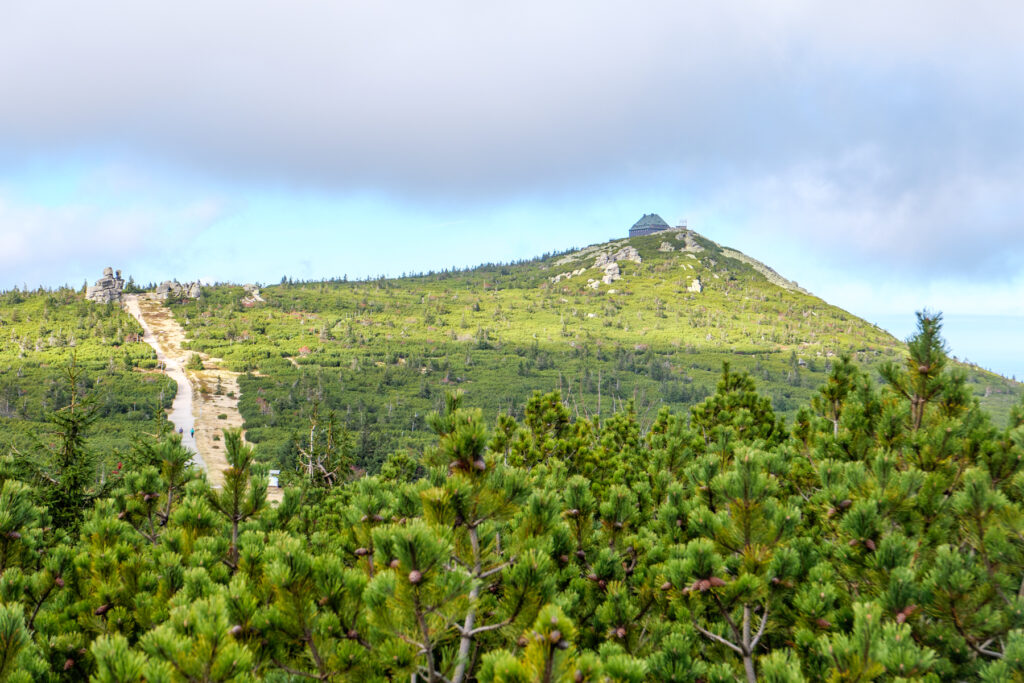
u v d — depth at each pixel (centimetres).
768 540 542
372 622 403
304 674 449
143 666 323
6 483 585
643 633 569
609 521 702
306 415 12738
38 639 508
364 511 623
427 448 561
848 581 588
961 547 673
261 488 743
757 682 509
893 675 429
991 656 519
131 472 835
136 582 591
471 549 493
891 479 668
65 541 787
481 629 452
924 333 905
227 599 440
